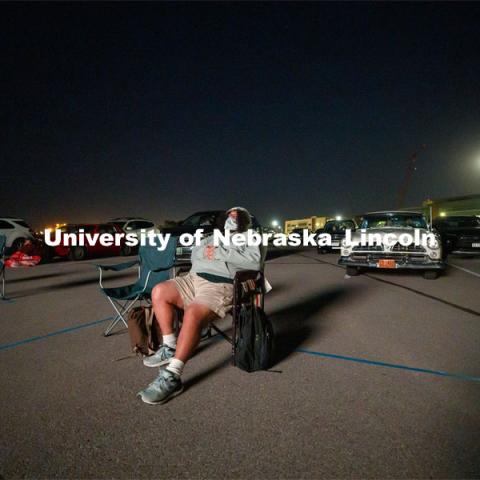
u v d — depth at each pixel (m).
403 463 1.86
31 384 2.85
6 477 1.79
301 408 2.43
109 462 1.90
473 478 1.75
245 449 2.00
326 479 1.76
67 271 10.41
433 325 4.41
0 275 9.53
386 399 2.54
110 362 3.30
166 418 2.33
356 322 4.57
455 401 2.51
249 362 2.93
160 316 3.18
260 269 3.21
